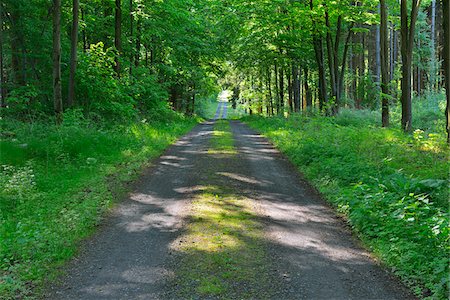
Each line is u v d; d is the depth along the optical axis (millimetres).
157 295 4996
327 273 5582
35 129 14211
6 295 5000
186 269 5688
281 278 5410
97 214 8117
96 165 12211
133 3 24750
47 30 19547
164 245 6594
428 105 25984
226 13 28453
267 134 22703
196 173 11820
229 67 46531
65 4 20594
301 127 20703
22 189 8867
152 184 10766
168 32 29406
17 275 5527
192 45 33031
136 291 5109
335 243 6703
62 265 5930
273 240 6762
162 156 15109
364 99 31656
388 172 10117
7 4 17844
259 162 13617
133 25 26562
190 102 46875
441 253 5625
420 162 11195
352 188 8945
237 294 4984
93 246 6648
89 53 19250
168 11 26109
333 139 14547
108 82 18781
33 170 10742
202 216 7926
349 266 5820
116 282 5367
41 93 18344
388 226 6848
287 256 6125
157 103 26375
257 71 45156
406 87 16828
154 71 31562
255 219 7797
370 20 23188
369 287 5195
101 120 17828
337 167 10750
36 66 19406
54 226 7273
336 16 23797
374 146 13000
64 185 9945
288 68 34406
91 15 22969
